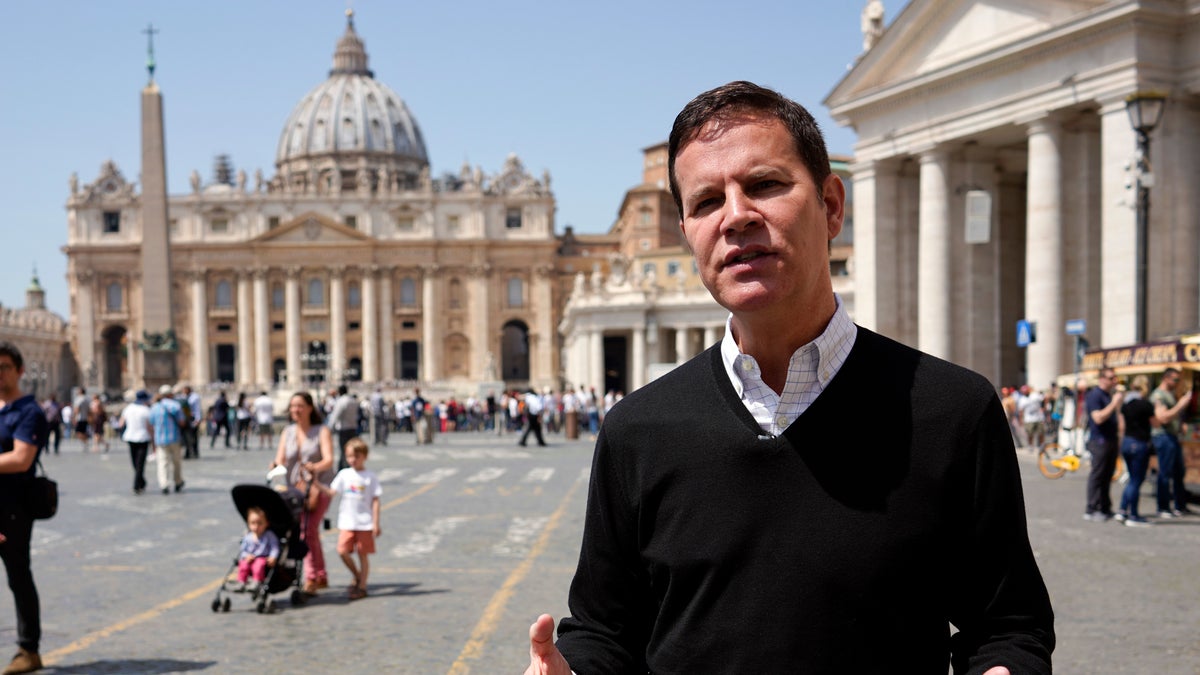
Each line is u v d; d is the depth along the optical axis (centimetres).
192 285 11606
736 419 241
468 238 11731
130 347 11450
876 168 3656
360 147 15088
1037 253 3041
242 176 11738
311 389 10462
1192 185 2764
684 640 238
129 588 1032
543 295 11881
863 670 225
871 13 3819
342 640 798
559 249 12525
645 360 6888
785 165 239
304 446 1021
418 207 11769
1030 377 3080
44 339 11438
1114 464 1434
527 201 11856
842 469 232
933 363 244
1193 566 1068
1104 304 2812
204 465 2984
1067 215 3117
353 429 2362
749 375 244
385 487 2127
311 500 1002
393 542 1327
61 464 3117
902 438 232
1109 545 1211
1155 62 2747
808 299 240
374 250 11638
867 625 226
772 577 230
